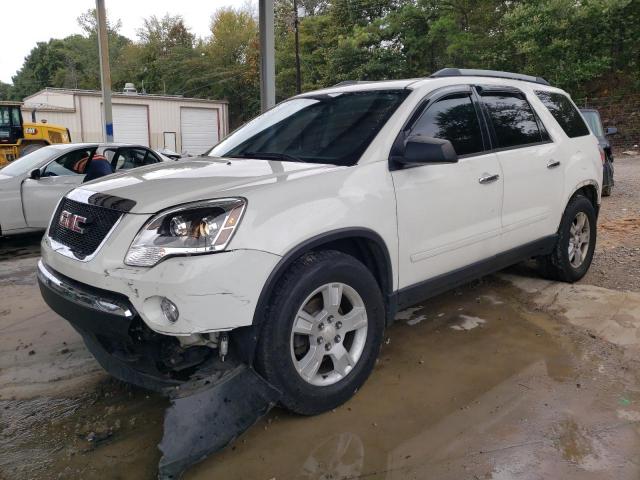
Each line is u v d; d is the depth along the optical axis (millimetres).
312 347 3004
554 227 4812
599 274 5508
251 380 2781
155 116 34281
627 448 2727
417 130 3617
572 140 5039
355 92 4055
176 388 2723
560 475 2533
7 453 2826
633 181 13172
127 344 2951
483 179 3936
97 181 3381
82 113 31125
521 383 3396
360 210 3131
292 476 2582
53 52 73062
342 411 3119
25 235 8867
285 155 3676
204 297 2564
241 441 2852
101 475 2648
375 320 3266
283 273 2857
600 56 24234
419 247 3539
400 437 2867
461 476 2549
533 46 23141
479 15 27422
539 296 4867
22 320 4715
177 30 60031
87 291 2814
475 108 4105
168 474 2453
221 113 36938
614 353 3768
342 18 40750
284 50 41656
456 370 3592
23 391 3461
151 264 2592
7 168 8406
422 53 32062
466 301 4828
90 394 3420
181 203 2691
